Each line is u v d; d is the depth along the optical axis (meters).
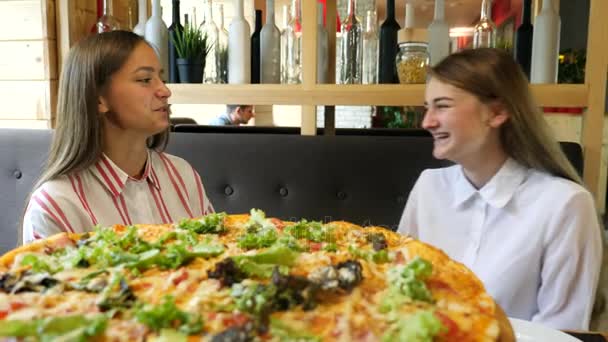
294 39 2.11
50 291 0.79
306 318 0.70
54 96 2.16
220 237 1.13
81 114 1.39
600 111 1.79
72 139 1.40
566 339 0.97
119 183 1.48
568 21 3.90
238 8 2.08
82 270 0.90
